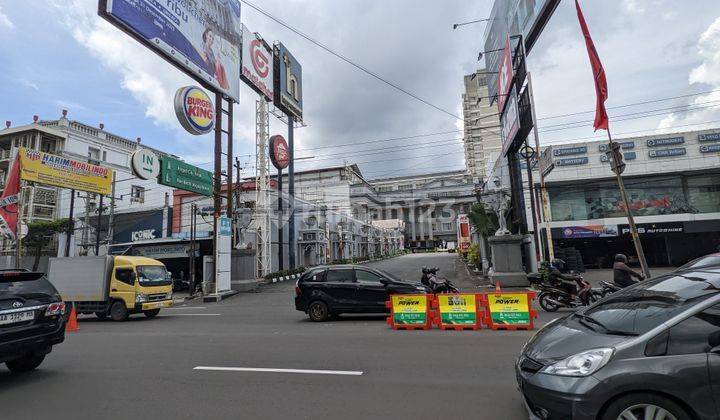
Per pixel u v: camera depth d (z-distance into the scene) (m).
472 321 9.72
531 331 9.20
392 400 4.87
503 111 21.50
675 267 25.92
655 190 26.70
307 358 7.08
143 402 5.07
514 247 19.41
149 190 48.31
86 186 25.55
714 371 3.19
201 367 6.70
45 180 23.11
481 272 25.77
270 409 4.70
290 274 30.28
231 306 17.97
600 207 27.17
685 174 26.39
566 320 4.62
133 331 11.23
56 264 14.77
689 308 3.55
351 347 7.88
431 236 77.81
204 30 22.25
